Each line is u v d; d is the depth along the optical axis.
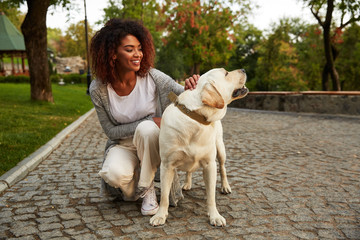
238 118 10.55
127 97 2.85
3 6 13.34
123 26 2.65
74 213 2.88
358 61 26.59
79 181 3.87
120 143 2.96
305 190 3.48
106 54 2.65
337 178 3.91
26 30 11.50
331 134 7.25
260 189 3.52
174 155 2.49
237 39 28.03
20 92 14.98
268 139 6.72
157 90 2.92
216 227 2.57
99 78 2.75
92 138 6.91
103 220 2.72
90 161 4.92
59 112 10.64
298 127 8.41
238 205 3.06
